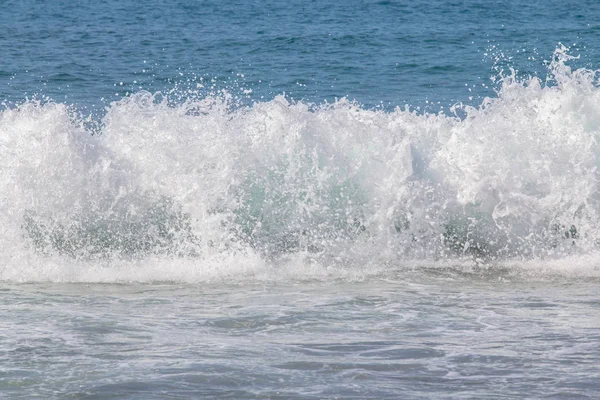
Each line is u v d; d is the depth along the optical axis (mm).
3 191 24578
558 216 25672
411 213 25469
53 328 17281
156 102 51250
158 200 25000
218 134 26203
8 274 22812
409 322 18078
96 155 25328
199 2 145875
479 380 14109
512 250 25375
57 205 24609
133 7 137375
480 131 26875
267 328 17516
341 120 26672
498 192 25578
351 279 22703
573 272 23688
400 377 14258
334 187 25625
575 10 125000
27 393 13312
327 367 14734
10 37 91625
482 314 18891
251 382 13906
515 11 123188
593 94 27938
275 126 26266
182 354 15414
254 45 82062
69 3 147125
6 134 25406
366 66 66875
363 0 144625
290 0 148375
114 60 71375
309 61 70438
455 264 24516
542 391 13578
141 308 19344
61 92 53750
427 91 55000
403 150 26031
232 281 22375
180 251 24625
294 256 24531
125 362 14883
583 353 15648
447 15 116938
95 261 23938
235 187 25312
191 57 73750
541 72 63188
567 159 26250
